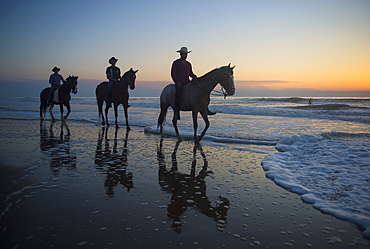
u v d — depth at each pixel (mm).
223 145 6062
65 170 3834
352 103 30109
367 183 2994
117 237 1944
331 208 2434
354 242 1868
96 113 16641
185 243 1867
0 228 2061
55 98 11180
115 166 4125
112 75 9453
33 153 4977
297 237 1948
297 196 2836
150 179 3461
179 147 5824
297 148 5211
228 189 3076
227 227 2121
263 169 3988
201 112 6461
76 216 2301
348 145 4914
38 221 2189
